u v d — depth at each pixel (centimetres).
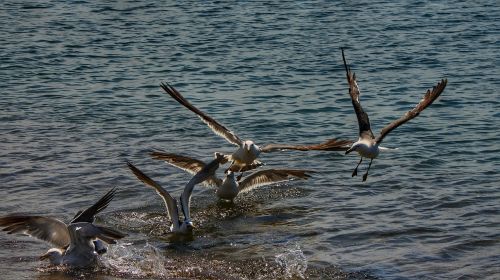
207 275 1341
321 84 2584
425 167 1845
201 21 3503
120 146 2006
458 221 1530
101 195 1691
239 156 1407
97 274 1346
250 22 3462
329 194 1700
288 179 1705
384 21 3450
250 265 1374
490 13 3575
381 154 1941
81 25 3459
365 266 1350
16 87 2561
